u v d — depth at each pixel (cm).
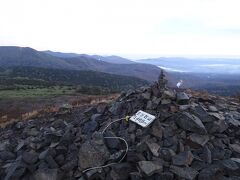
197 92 1633
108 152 982
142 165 878
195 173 861
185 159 899
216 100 1448
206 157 924
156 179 862
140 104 1185
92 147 983
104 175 923
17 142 1344
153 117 1048
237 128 1074
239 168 871
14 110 4172
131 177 876
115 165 924
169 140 985
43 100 5094
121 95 1427
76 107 1773
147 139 992
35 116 1833
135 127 1067
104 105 1436
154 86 1199
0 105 4831
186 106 1102
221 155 942
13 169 1032
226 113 1188
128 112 1189
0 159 1188
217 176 854
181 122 1027
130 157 938
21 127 1592
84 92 6475
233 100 1609
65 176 974
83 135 1146
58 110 1805
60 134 1174
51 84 11294
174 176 863
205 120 1045
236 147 986
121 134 1066
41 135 1286
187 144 985
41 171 973
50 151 1059
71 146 1090
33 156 1067
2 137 1518
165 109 1098
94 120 1245
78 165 975
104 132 1090
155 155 926
